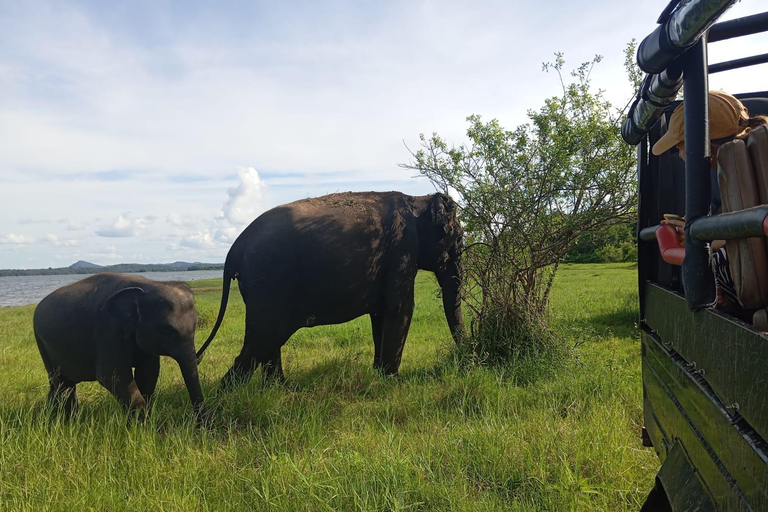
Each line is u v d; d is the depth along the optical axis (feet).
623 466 11.91
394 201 22.91
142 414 16.11
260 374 20.68
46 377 24.56
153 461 13.00
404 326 22.27
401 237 22.11
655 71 6.48
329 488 11.33
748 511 4.37
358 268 20.94
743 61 9.68
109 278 17.72
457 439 13.52
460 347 22.57
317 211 20.99
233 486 11.81
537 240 22.22
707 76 5.96
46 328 17.31
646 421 10.45
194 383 16.70
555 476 11.66
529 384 18.75
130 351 16.61
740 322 4.93
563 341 21.66
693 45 5.76
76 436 13.71
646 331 10.31
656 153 8.75
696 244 5.98
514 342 21.61
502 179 22.06
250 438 14.94
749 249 5.51
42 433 14.02
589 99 21.25
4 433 13.97
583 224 21.13
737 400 4.75
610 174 20.59
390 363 22.16
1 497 11.20
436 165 23.15
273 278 19.75
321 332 37.11
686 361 6.91
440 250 23.91
